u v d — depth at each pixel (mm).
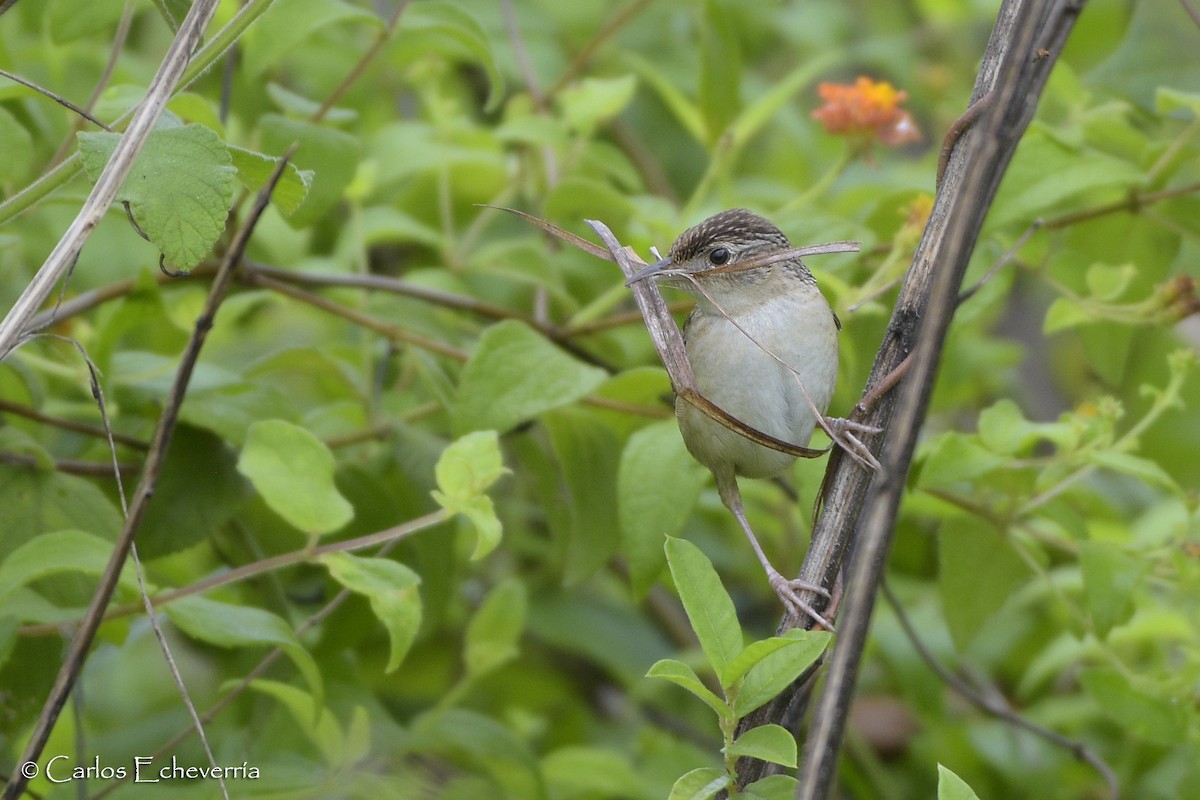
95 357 7391
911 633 8289
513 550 10734
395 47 9945
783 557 10430
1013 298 13680
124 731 8828
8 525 6727
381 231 9492
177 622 5750
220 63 9430
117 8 7066
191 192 4910
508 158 10602
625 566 10539
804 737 8625
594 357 8742
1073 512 7711
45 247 9547
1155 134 9195
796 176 12641
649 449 7258
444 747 8023
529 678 11375
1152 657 10164
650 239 8922
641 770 9891
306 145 7156
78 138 4977
